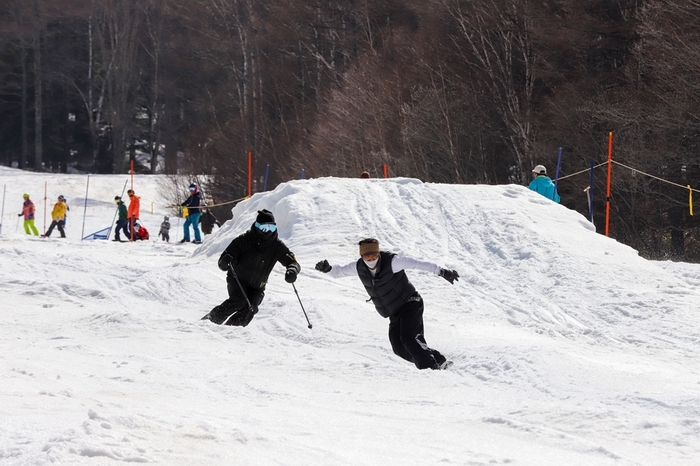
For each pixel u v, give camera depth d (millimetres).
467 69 47500
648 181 37156
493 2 45375
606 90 40500
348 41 59938
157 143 86750
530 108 42906
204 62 76875
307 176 50094
